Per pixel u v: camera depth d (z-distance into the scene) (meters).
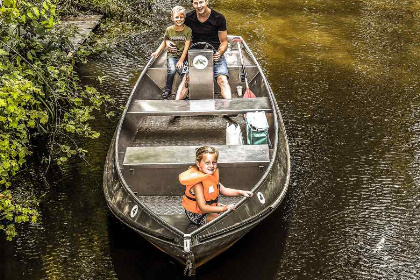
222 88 6.51
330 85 8.30
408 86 8.28
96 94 5.96
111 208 4.94
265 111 5.95
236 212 4.53
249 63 7.64
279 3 12.24
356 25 10.84
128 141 5.95
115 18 10.79
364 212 5.52
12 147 4.71
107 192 5.17
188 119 6.52
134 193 5.04
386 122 7.23
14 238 5.20
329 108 7.60
